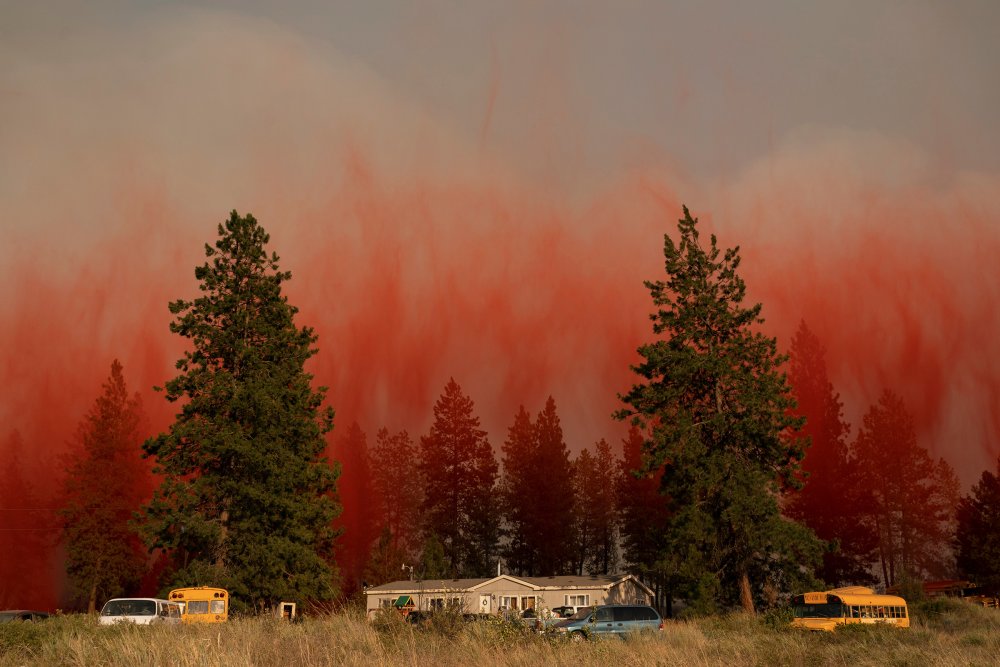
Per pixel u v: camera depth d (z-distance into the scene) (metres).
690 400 59.50
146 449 53.81
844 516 92.44
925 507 98.62
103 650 16.44
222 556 54.09
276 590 53.00
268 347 56.34
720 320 59.75
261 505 53.88
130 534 82.88
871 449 101.19
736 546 55.31
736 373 56.81
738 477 54.94
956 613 48.12
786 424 56.72
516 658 18.14
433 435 107.31
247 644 16.89
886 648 22.66
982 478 87.50
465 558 103.75
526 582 69.50
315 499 58.94
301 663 16.47
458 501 105.94
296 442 56.59
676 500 58.50
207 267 58.19
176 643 16.02
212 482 53.56
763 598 55.16
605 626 31.08
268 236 59.56
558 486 101.31
